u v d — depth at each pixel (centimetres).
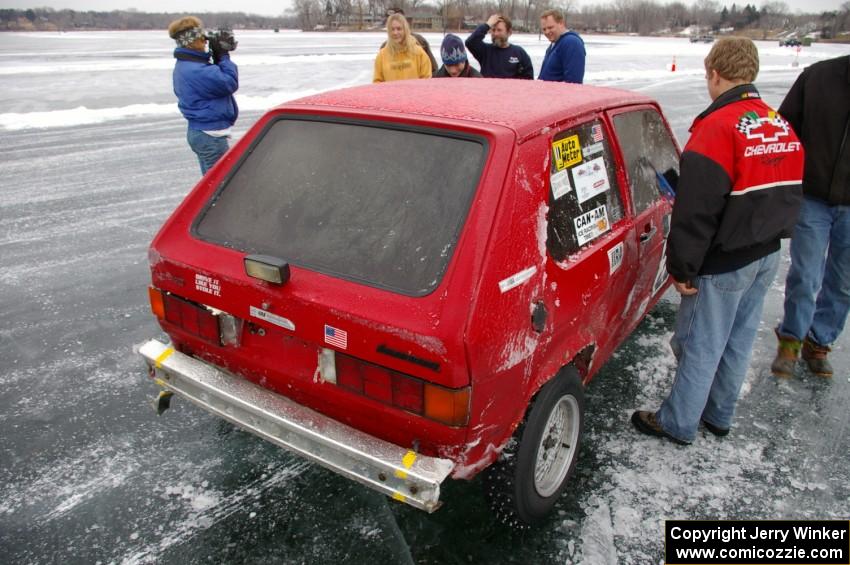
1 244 568
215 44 541
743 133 243
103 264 528
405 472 185
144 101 1573
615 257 266
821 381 366
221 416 232
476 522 253
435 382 182
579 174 244
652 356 388
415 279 192
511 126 212
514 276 194
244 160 252
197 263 228
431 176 211
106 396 342
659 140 344
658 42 7744
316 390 210
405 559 235
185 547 240
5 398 337
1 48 5525
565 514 259
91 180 793
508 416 208
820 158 324
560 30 614
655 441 308
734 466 292
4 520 253
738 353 292
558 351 233
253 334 225
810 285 345
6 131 1126
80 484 274
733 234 255
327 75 2309
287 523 252
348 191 223
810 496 274
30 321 426
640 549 242
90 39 9062
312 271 207
